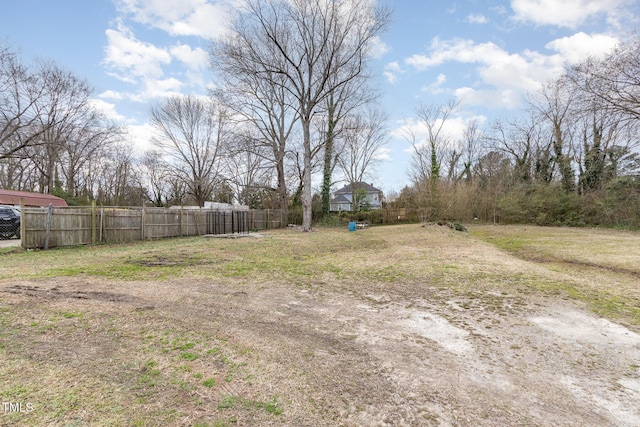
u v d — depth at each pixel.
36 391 2.10
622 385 2.45
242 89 21.17
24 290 4.61
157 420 1.84
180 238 14.27
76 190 33.56
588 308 4.33
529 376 2.56
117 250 9.70
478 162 32.28
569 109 16.25
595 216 21.36
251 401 2.07
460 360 2.81
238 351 2.84
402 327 3.59
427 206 25.59
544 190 23.88
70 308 3.85
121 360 2.59
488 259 8.33
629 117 14.72
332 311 4.13
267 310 4.10
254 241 12.77
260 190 31.30
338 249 10.84
